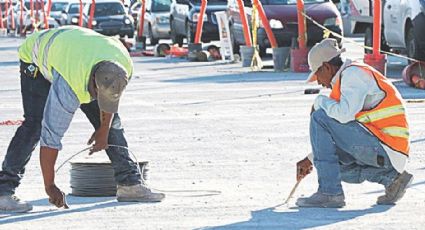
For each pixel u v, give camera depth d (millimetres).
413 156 21531
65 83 15008
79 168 17656
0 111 31938
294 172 19891
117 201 17219
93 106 16312
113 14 81875
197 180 19219
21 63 16078
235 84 40156
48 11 84250
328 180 16312
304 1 50844
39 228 15125
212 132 25984
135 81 42656
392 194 16453
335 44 16234
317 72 16266
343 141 16172
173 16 68312
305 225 15070
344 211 16109
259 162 21188
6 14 110750
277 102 32906
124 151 17047
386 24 46375
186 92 37062
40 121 16203
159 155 22359
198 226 15094
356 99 15805
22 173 16469
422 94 34750
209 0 64625
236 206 16609
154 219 15656
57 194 15617
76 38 15047
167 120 28688
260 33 51250
